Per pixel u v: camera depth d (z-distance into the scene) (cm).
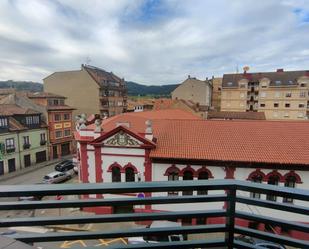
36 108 4038
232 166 1752
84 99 5431
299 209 265
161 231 301
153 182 271
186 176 1845
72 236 290
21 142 3531
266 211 1578
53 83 5547
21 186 252
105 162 1934
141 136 1848
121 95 6606
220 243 302
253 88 6650
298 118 6209
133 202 281
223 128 2094
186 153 1811
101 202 276
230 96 6781
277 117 6425
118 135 1875
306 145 1811
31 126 3725
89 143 1931
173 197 285
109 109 5912
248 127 2075
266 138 1923
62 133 4312
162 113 3259
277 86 6316
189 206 1490
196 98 6688
